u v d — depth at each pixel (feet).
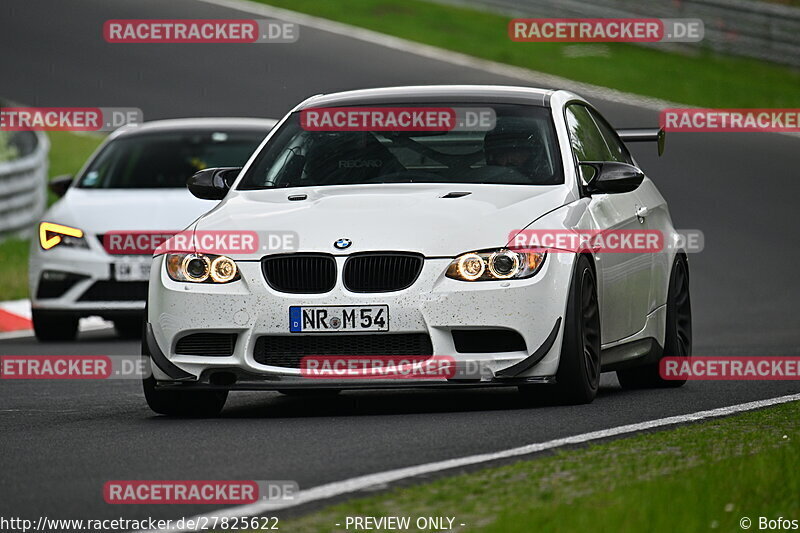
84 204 142.41
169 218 138.82
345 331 79.66
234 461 65.36
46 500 57.16
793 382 97.55
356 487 57.26
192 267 82.33
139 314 137.90
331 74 356.79
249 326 80.43
